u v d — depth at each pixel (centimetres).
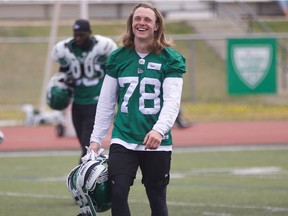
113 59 1485
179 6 8631
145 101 1458
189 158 3456
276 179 2772
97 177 1420
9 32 7769
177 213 2094
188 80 6912
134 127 1455
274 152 3666
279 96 6369
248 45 5666
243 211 2116
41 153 3725
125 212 1430
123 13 8469
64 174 2966
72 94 2286
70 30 7950
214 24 7906
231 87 5675
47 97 2284
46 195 2445
